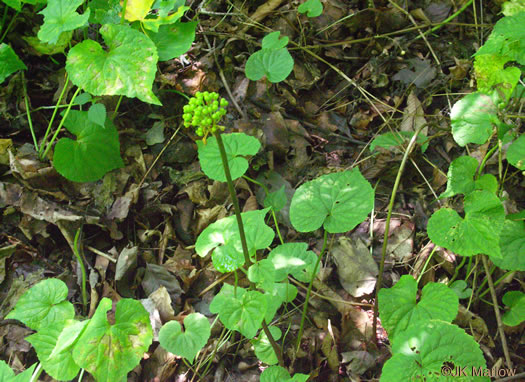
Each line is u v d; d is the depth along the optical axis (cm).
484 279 68
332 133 83
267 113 81
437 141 80
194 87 81
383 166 78
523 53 61
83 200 74
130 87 62
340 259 72
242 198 76
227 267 55
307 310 69
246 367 64
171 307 67
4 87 77
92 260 71
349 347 66
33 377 54
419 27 89
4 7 79
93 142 72
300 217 55
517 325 67
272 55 76
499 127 60
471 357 50
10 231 71
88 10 65
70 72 62
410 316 58
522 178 77
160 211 75
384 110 84
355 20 89
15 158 72
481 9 91
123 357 53
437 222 59
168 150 78
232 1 89
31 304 58
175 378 63
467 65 85
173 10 77
